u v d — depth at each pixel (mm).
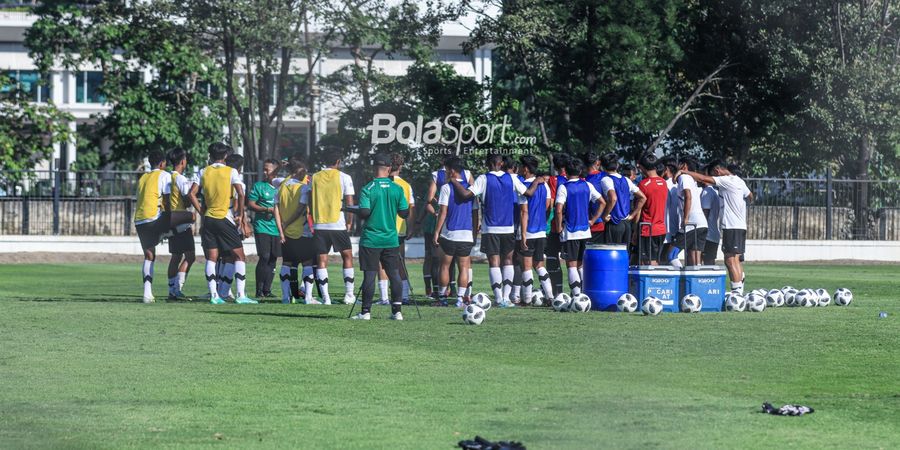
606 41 147125
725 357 40188
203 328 49406
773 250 147875
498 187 63844
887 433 26172
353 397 31172
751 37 162000
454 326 50969
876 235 151125
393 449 24234
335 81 159625
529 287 65750
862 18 159625
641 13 148500
